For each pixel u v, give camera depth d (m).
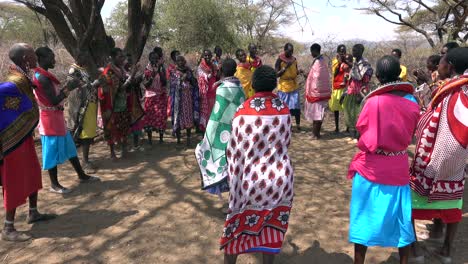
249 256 3.75
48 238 4.07
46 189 5.34
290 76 8.30
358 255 3.19
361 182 3.10
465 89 3.19
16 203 3.97
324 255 3.77
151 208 4.79
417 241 3.62
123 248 3.89
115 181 5.66
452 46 4.88
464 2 14.10
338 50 8.01
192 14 21.91
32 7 7.42
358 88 7.47
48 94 4.64
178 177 5.82
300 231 4.22
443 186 3.43
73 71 5.80
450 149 3.26
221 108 4.26
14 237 4.00
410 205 3.07
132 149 7.27
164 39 23.08
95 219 4.50
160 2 23.47
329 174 5.97
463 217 4.43
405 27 22.47
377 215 3.03
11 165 3.90
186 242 4.01
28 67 3.98
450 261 3.57
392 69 2.98
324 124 9.30
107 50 8.01
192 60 18.69
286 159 3.12
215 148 4.26
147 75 7.05
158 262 3.66
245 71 8.20
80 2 7.55
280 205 3.12
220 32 22.62
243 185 3.09
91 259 3.70
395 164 3.01
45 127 4.89
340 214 4.62
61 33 7.74
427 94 4.89
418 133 3.49
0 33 25.41
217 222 4.43
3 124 3.81
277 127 3.05
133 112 6.82
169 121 9.65
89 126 5.90
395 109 2.94
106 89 6.09
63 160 5.12
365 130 3.01
